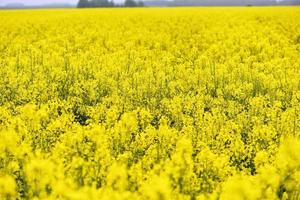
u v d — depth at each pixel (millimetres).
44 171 4379
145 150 6855
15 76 12273
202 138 7422
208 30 25734
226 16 33125
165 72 13914
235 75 13188
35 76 12836
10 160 5723
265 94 11852
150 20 30906
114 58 15727
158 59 17250
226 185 4328
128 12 40938
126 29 26344
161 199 3873
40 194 4355
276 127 8266
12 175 5324
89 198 3883
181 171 4879
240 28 25484
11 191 4219
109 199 3850
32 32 26141
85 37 22344
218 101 10203
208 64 15195
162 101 9992
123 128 6832
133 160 6301
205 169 5676
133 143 6770
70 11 45406
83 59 15531
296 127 8195
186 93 11602
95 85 11469
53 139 7070
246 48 19891
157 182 3973
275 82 11969
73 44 22047
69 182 4305
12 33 24953
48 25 28531
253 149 7125
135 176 5152
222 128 7566
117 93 10914
